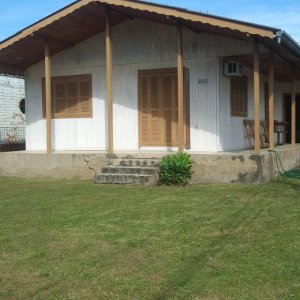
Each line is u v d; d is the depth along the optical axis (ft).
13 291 15.03
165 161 36.37
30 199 31.07
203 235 21.13
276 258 17.74
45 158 42.29
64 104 47.21
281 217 24.40
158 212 26.02
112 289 15.01
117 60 44.80
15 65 47.80
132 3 36.68
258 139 35.50
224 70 41.29
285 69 49.80
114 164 39.40
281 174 41.14
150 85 43.65
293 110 49.16
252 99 48.49
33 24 40.22
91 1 37.83
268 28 32.50
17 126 69.62
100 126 45.83
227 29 35.17
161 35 43.06
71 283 15.60
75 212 26.37
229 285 15.12
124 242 20.20
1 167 44.14
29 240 20.81
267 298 14.10
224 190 32.86
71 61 46.73
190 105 41.83
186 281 15.49
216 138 41.01
